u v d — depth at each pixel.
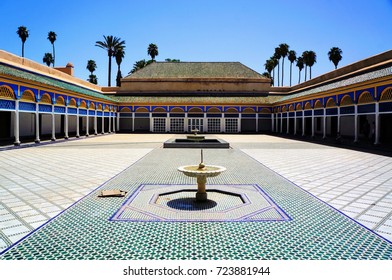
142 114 32.28
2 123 19.17
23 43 51.09
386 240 3.56
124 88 35.91
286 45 55.06
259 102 32.06
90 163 9.65
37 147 15.02
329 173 8.00
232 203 5.18
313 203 5.13
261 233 3.77
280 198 5.44
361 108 16.12
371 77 15.05
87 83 30.95
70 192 5.85
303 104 24.20
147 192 5.80
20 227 3.97
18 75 13.97
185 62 39.59
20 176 7.45
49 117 24.61
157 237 3.64
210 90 35.84
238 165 9.35
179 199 5.44
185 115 32.06
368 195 5.69
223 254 3.20
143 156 11.52
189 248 3.34
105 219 4.28
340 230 3.88
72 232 3.79
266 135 28.17
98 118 33.75
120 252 3.24
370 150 13.91
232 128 32.44
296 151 13.57
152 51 53.84
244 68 38.56
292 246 3.40
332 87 18.92
